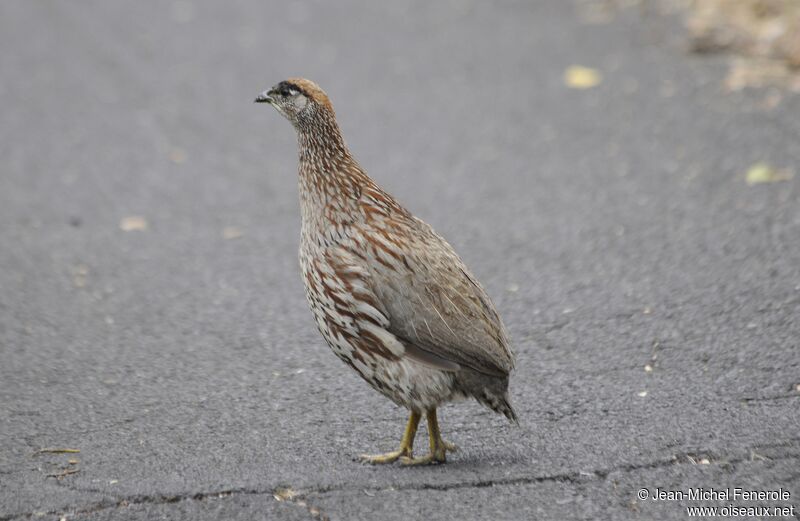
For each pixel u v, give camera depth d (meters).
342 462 9.56
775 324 11.60
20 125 19.95
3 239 15.52
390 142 18.52
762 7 21.34
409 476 9.23
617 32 22.77
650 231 14.41
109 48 24.05
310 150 9.78
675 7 23.44
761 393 10.33
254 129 19.80
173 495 9.02
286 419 10.47
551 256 14.07
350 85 21.09
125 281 14.14
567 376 11.02
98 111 20.62
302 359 11.82
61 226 15.99
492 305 9.65
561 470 9.20
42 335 12.58
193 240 15.41
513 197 16.14
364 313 9.35
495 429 10.07
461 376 9.26
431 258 9.44
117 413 10.67
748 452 9.30
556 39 22.81
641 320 12.09
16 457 9.79
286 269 14.38
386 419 10.41
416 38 23.67
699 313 12.07
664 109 18.75
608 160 17.09
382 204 9.66
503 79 20.95
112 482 9.27
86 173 17.97
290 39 24.14
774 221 14.14
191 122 20.09
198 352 12.09
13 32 25.23
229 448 9.88
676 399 10.34
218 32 24.92
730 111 18.27
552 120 18.94
